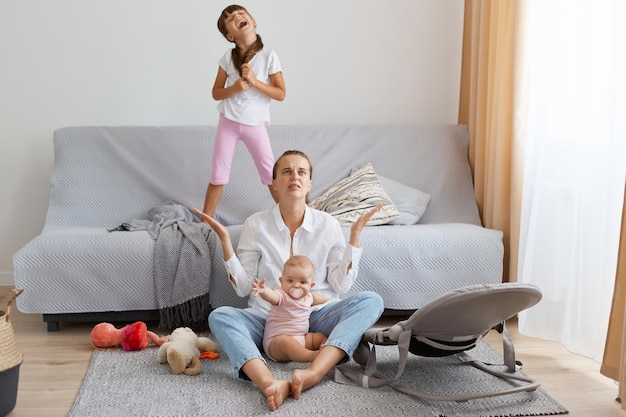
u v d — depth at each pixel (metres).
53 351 2.78
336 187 3.56
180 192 3.60
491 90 3.49
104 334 2.76
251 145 3.41
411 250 3.07
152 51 3.88
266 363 2.53
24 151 3.87
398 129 3.79
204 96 3.95
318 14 3.97
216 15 3.89
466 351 2.70
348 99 4.05
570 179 2.84
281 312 2.55
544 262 2.95
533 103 3.13
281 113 4.02
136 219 3.43
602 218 2.65
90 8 3.82
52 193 3.54
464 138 3.81
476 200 3.70
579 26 2.83
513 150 3.20
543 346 2.89
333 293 2.78
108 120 3.90
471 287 2.17
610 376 2.42
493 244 3.12
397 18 4.03
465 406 2.25
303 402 2.26
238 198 3.60
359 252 2.66
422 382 2.44
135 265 2.98
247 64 3.26
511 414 2.19
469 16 3.94
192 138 3.65
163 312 2.98
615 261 2.58
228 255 2.65
